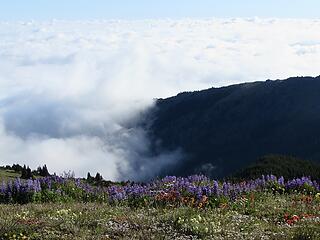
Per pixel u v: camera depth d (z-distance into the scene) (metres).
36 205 24.08
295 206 22.28
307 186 27.75
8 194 27.00
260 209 21.98
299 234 15.61
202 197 23.84
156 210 21.64
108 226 17.84
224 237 16.06
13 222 18.55
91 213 20.77
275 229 17.22
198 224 17.69
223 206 22.55
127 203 24.77
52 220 18.95
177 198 24.19
